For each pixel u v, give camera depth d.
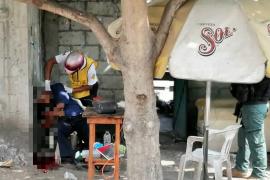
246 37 4.67
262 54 4.62
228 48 4.66
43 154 7.17
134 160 4.61
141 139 4.59
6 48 8.91
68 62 7.58
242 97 6.32
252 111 6.38
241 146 6.73
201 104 8.70
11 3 8.81
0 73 8.96
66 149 7.31
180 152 8.44
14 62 8.93
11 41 8.88
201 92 9.62
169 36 4.74
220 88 9.70
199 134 8.57
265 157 6.61
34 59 9.56
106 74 10.41
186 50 4.67
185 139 9.27
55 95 7.26
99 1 10.27
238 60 4.65
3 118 9.05
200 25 4.71
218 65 4.64
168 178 6.86
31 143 8.06
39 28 10.10
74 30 10.40
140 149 4.59
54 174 6.89
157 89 12.43
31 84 9.09
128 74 4.53
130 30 4.41
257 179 6.65
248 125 6.48
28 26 8.91
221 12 4.74
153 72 4.65
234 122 8.03
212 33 4.68
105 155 6.39
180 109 9.36
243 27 4.70
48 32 10.42
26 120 9.01
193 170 7.27
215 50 4.67
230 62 4.64
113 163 6.30
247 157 6.73
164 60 4.62
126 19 4.40
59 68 10.24
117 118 5.99
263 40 4.62
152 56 4.57
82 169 7.17
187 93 9.35
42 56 10.42
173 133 9.80
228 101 8.71
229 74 4.64
